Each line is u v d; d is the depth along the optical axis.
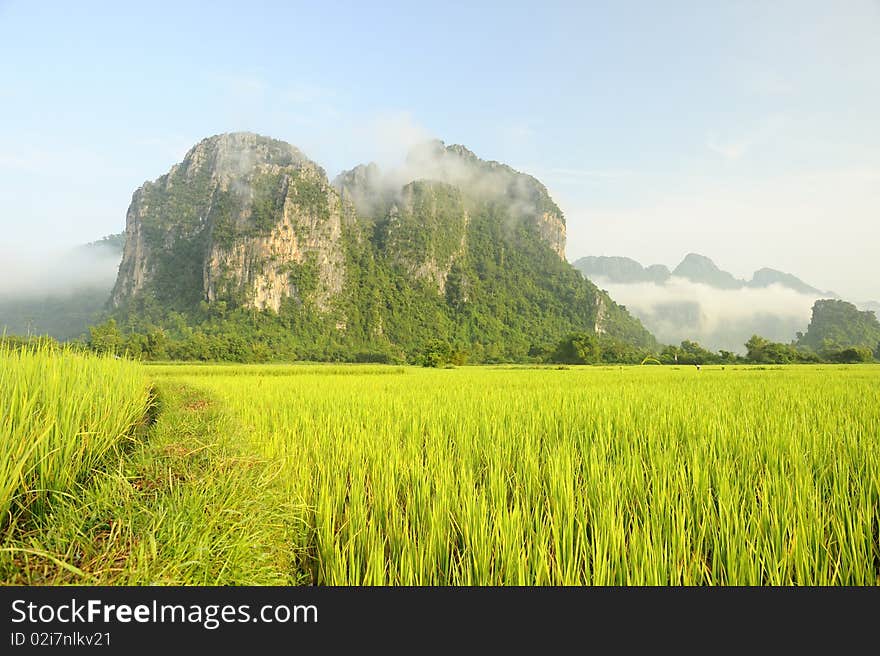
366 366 53.31
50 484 4.22
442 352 71.62
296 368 45.41
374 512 4.79
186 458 5.04
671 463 6.13
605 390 17.06
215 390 17.27
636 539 4.16
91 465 4.96
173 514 3.31
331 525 4.57
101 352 12.37
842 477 5.64
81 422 5.59
